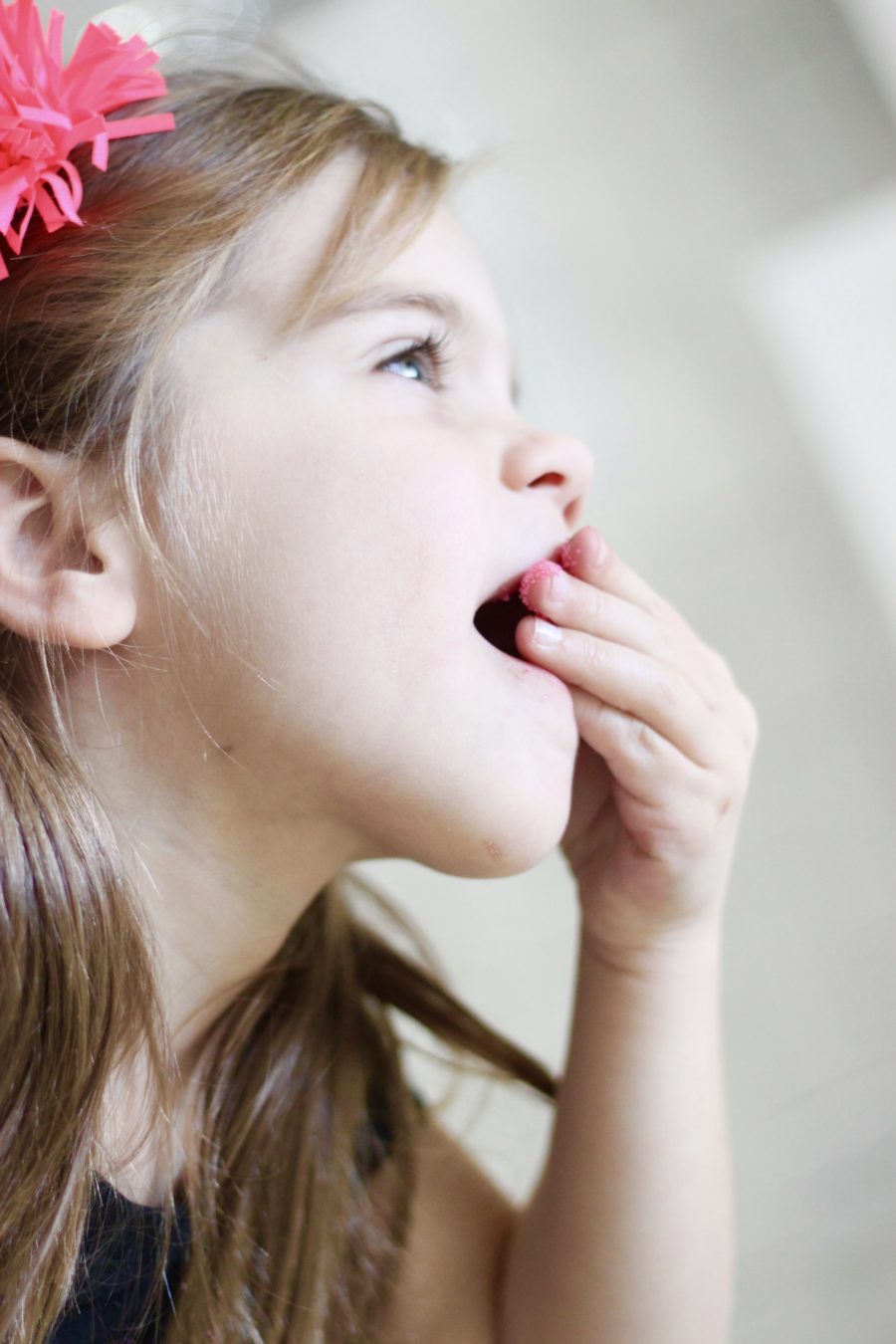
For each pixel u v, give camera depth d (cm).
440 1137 53
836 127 63
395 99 63
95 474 42
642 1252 47
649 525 65
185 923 44
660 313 65
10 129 41
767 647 65
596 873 48
